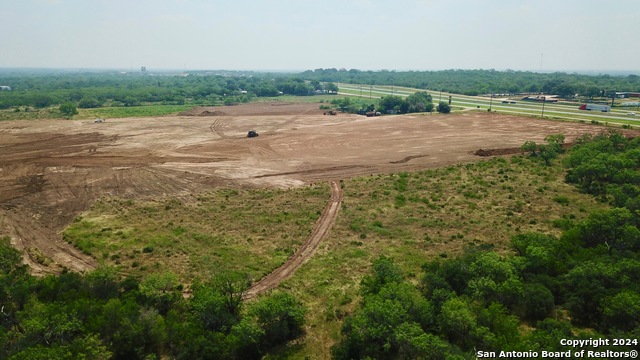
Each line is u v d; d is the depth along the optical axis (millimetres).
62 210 54844
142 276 38531
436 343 24875
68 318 27750
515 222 49719
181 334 27781
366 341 27250
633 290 29734
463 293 32438
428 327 28547
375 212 54156
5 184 64812
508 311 30547
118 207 55844
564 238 40219
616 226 39312
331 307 33875
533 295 30766
